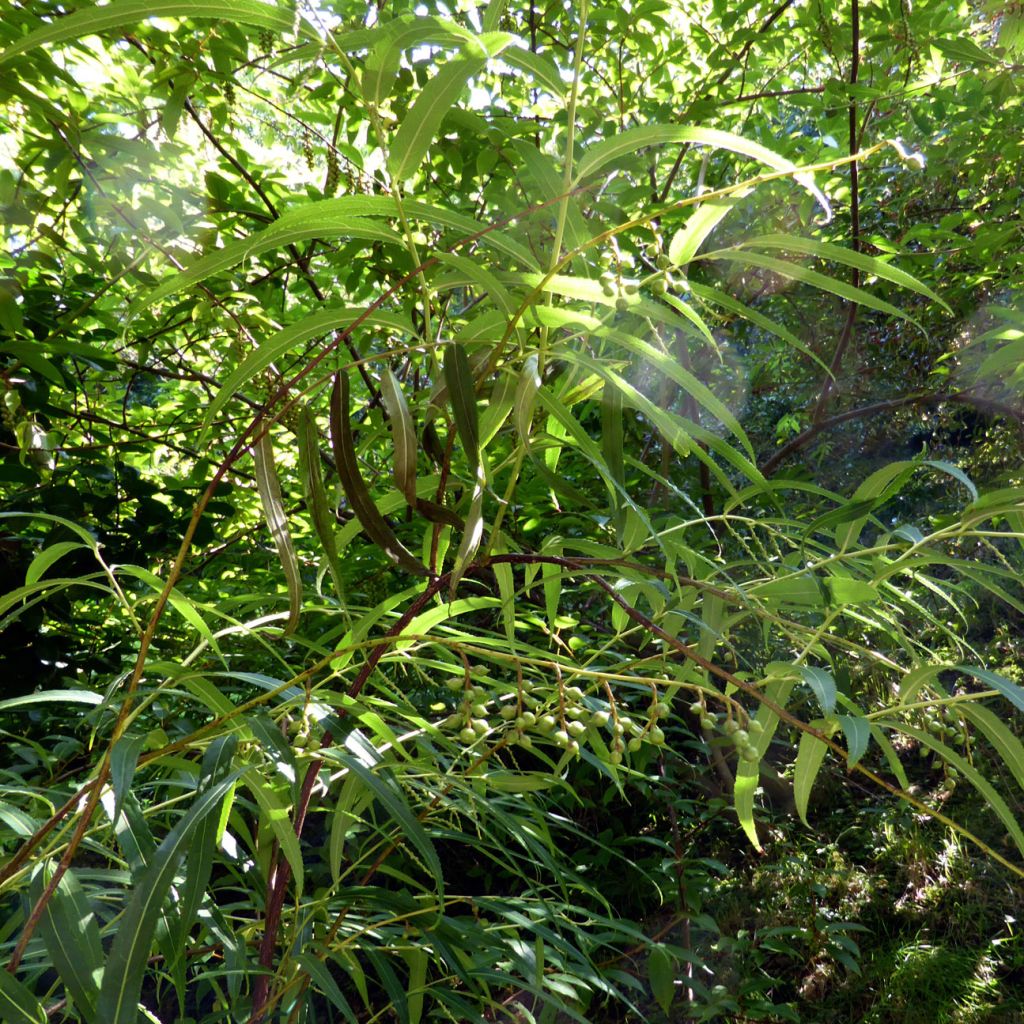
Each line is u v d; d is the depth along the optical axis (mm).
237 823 1104
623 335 784
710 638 995
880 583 965
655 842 2184
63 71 1518
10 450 1847
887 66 2383
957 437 3990
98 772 759
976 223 2658
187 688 825
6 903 1087
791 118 3246
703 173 791
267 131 2121
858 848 2955
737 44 2398
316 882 1389
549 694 979
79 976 643
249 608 1269
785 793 3068
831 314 3184
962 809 2979
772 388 3635
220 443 2330
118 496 2012
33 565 778
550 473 941
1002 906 2639
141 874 640
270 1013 970
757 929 2590
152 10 619
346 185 1437
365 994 1207
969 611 3115
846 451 3885
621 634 1072
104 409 2596
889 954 2545
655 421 847
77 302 2057
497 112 2109
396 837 1180
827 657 990
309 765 993
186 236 1648
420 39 675
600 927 2281
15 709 1790
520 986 1110
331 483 2152
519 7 2279
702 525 2576
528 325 792
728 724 833
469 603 927
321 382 772
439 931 1059
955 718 943
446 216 726
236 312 1931
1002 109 2516
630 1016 2225
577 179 762
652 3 2100
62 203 1704
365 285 2205
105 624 2225
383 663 1175
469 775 1127
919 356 3285
